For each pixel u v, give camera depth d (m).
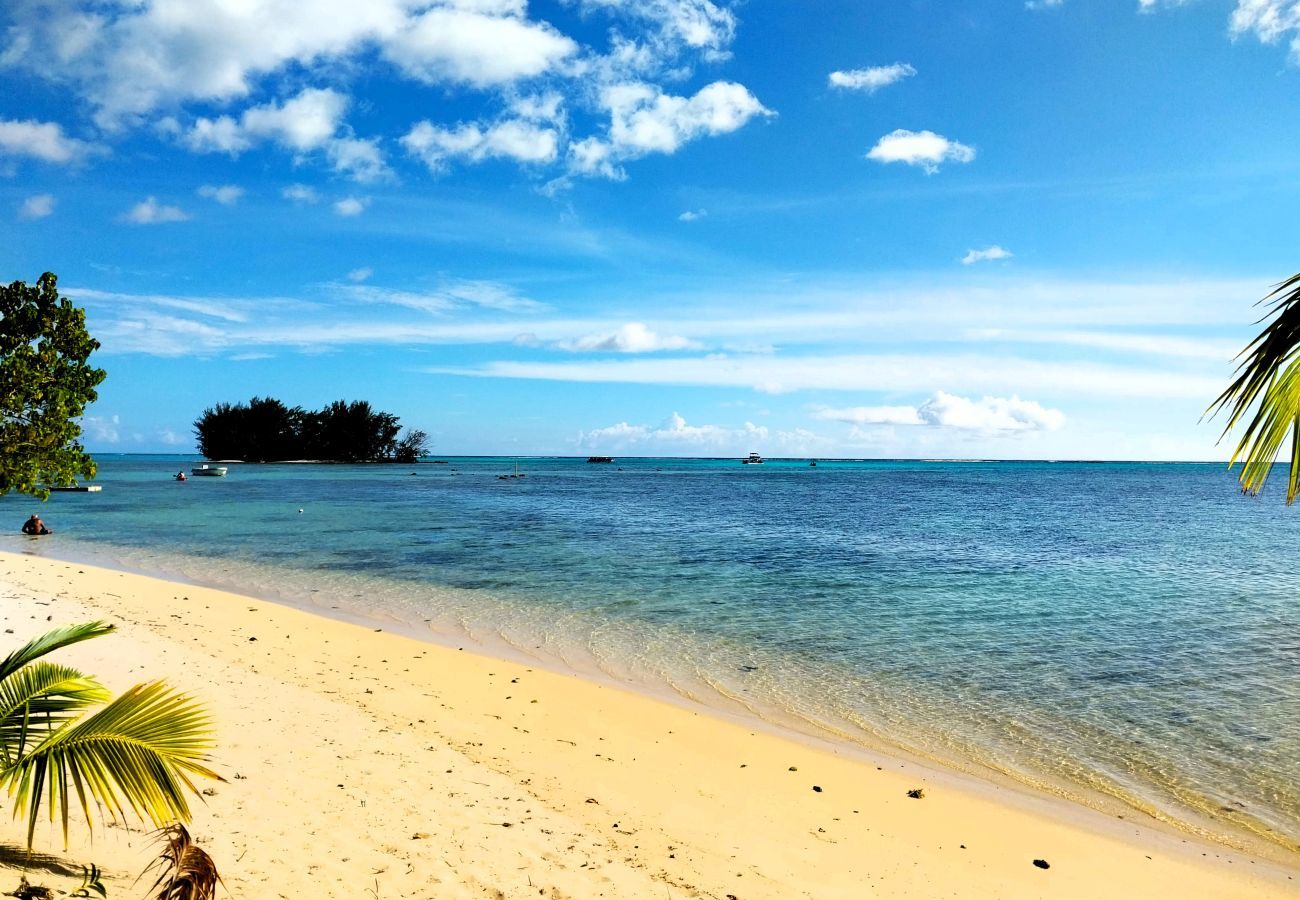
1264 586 25.03
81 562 27.94
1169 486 118.19
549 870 6.39
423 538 36.84
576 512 54.62
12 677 4.92
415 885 5.83
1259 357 3.46
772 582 24.80
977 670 14.99
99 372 15.02
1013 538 39.34
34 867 4.96
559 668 14.58
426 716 10.67
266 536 37.38
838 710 12.59
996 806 9.10
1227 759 10.71
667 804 8.39
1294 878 7.62
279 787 7.34
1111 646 16.94
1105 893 7.20
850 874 7.12
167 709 4.39
